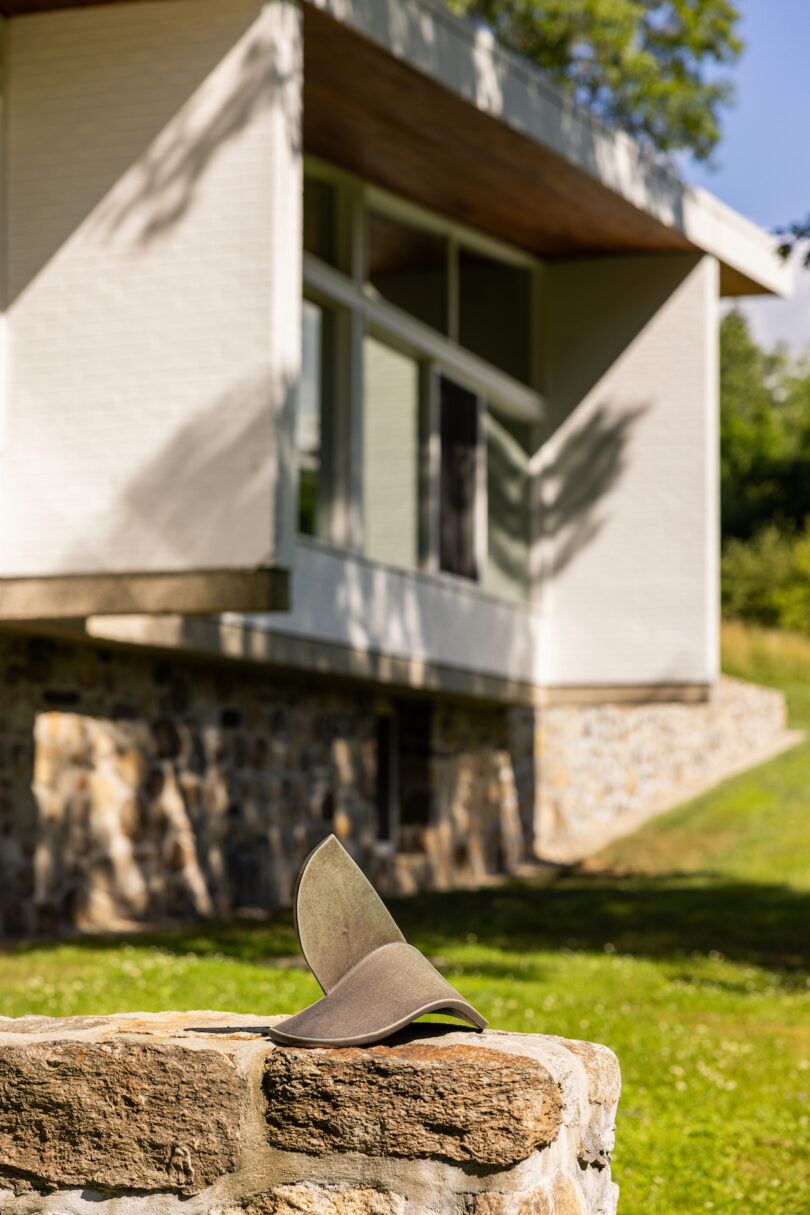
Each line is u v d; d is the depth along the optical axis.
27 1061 2.79
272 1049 2.69
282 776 13.55
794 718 29.95
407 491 14.03
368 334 13.44
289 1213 2.60
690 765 23.53
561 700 16.08
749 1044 7.78
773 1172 5.49
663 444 15.88
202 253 9.30
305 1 9.86
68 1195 2.74
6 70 9.72
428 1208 2.53
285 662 11.59
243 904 12.69
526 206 14.45
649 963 10.57
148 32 9.48
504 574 15.77
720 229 16.02
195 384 9.27
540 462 16.31
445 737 16.48
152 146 9.45
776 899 14.07
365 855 14.95
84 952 9.38
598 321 16.20
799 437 50.00
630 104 30.38
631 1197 5.11
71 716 10.95
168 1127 2.69
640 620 15.80
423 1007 2.74
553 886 15.69
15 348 9.59
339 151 12.88
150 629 10.17
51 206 9.59
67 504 9.45
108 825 11.30
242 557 9.12
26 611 9.51
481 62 11.97
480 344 15.83
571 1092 2.62
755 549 41.00
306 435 12.54
